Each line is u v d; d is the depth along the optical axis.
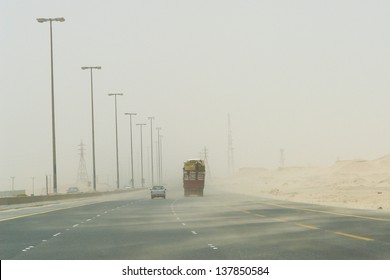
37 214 91.75
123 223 68.44
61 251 39.91
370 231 51.66
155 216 81.25
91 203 139.50
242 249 39.41
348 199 131.88
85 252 38.97
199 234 51.97
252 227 58.81
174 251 38.81
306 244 41.94
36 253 38.94
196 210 94.94
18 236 52.59
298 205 106.31
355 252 36.66
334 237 46.78
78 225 66.31
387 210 85.56
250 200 135.25
